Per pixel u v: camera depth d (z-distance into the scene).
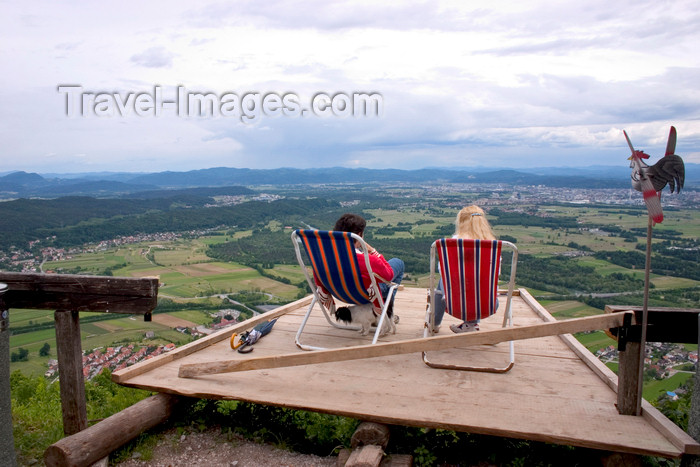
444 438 2.38
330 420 2.54
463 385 2.48
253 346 3.14
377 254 3.01
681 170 1.84
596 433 1.96
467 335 2.30
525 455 2.27
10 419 2.00
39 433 2.78
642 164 1.92
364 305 3.27
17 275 2.43
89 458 2.11
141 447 2.42
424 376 2.61
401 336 3.32
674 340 2.07
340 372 2.68
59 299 2.42
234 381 2.58
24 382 4.59
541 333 2.21
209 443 2.48
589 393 2.36
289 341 3.24
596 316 2.12
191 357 2.98
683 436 1.83
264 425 2.63
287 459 2.33
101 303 2.36
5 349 1.96
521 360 2.84
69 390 2.47
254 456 2.36
